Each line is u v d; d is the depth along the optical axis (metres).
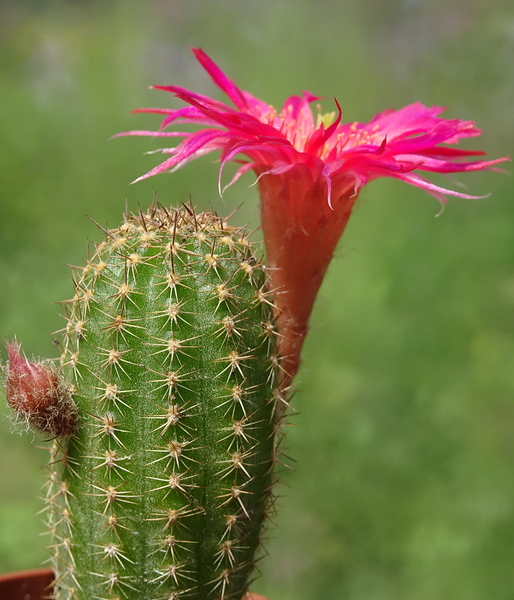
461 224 0.64
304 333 0.22
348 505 0.41
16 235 0.55
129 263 0.20
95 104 0.70
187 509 0.20
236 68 0.77
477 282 0.58
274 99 0.74
